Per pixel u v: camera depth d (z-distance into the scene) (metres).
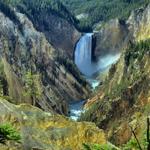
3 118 33.75
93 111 139.25
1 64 146.00
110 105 132.00
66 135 37.50
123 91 132.00
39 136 35.19
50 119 37.94
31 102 144.25
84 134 38.59
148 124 16.91
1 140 22.80
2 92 118.44
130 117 113.25
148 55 150.12
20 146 30.08
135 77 142.50
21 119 35.22
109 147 23.95
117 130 109.25
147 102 115.56
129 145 24.62
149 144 16.81
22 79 160.88
